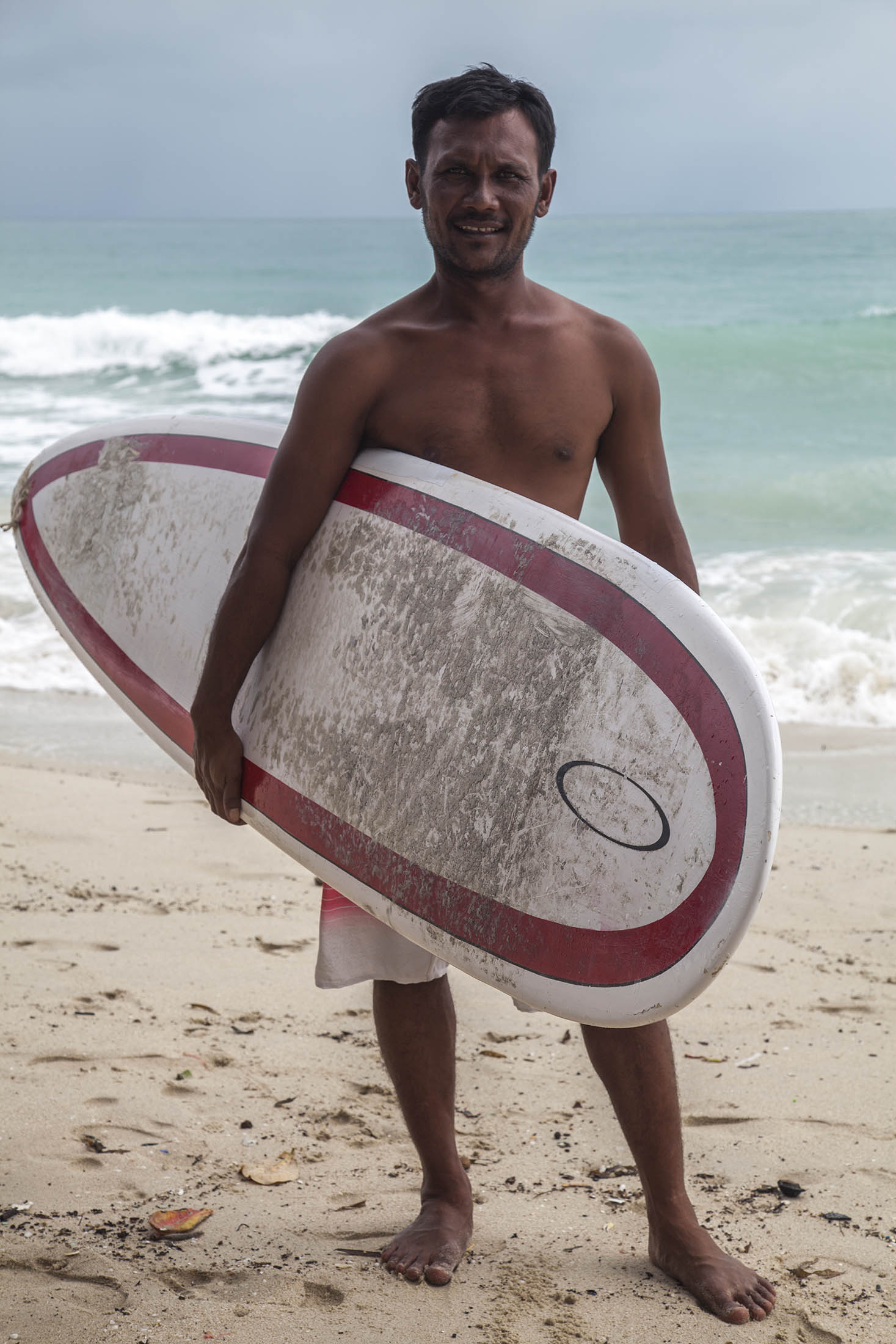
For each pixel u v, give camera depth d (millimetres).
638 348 2002
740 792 1564
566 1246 2127
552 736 1741
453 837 1811
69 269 34656
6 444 11812
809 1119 2609
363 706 1938
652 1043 2010
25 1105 2541
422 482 1936
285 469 1964
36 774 5320
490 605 1843
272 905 3881
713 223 72188
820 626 7008
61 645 7258
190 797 5082
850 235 45938
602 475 2125
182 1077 2705
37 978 3211
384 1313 1901
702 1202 2285
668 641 1682
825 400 13945
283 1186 2295
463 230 1856
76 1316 1870
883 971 3475
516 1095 2723
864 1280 2023
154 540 2617
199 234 65562
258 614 1999
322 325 19641
